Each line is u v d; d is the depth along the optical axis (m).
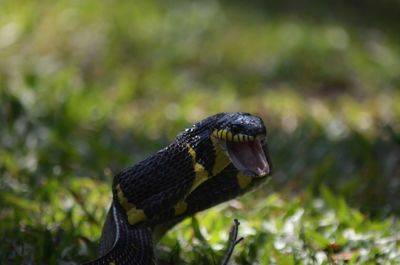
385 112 13.41
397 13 25.12
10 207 8.51
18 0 18.48
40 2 18.50
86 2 18.73
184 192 6.43
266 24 19.52
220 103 13.47
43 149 10.50
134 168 6.52
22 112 11.83
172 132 11.85
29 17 17.23
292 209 8.21
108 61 15.32
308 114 12.62
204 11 19.78
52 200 8.56
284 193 9.60
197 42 17.22
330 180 9.98
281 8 23.09
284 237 7.78
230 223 8.14
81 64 15.40
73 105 12.27
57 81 13.66
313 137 11.47
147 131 11.88
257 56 16.56
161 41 16.83
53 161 10.18
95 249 7.46
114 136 11.55
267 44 17.34
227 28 18.62
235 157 6.14
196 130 6.41
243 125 6.11
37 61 15.42
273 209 8.62
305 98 14.54
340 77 15.60
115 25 17.22
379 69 16.39
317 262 7.21
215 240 7.59
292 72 15.68
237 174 6.80
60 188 8.87
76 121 12.00
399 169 10.43
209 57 16.30
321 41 17.94
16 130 11.18
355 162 10.66
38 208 8.40
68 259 7.34
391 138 11.14
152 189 6.46
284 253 7.41
